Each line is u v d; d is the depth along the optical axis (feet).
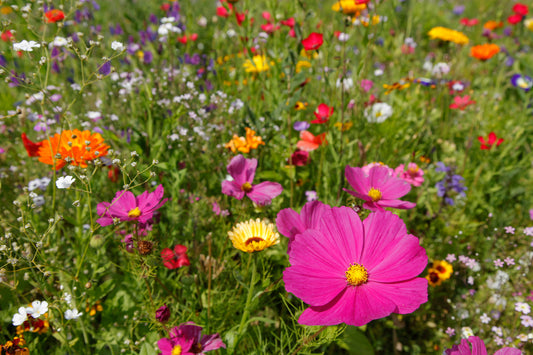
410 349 1.66
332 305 1.08
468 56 3.81
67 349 1.40
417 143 2.14
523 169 2.37
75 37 2.31
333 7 1.91
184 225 1.81
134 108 2.06
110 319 1.52
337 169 1.76
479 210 2.10
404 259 1.10
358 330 1.57
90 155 1.41
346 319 1.03
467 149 2.25
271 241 1.26
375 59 3.15
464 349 1.10
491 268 1.74
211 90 2.34
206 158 2.05
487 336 1.60
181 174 1.73
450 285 1.75
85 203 1.65
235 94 2.45
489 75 3.53
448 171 2.03
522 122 2.60
